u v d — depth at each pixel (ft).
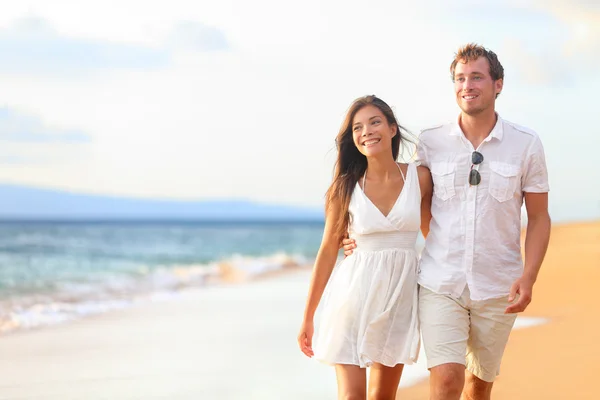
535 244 14.28
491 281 14.34
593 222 71.15
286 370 23.45
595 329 25.55
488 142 14.35
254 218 317.22
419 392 19.07
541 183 14.40
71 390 21.77
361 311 14.44
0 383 22.66
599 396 17.94
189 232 185.68
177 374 23.41
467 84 14.23
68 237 152.15
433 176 14.73
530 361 21.36
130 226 221.87
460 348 14.03
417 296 14.74
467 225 14.32
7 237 146.20
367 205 14.66
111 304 45.44
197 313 37.93
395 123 15.10
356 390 14.16
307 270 68.49
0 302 47.37
